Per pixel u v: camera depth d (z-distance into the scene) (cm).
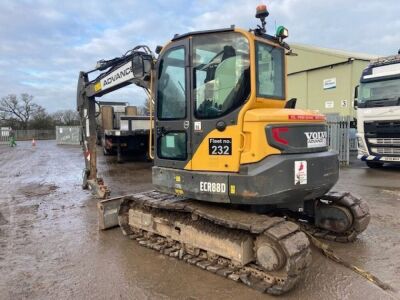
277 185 393
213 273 436
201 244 459
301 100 2219
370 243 520
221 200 425
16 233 604
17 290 403
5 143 3584
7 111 5975
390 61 1092
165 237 521
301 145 421
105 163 1494
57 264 473
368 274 419
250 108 414
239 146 412
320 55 2061
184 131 464
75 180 1120
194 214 458
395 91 1080
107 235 584
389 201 752
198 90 447
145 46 621
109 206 611
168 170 483
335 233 536
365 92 1154
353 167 1266
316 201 541
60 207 778
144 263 471
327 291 387
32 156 1980
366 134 1159
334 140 1331
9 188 1012
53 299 382
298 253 373
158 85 499
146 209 545
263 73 436
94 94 830
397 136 1091
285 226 395
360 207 513
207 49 441
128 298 382
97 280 425
